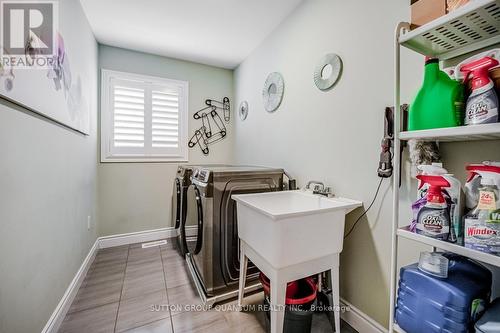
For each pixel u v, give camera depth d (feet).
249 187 5.84
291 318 4.03
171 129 9.84
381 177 4.15
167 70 9.71
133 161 9.18
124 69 8.95
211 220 5.36
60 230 4.71
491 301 2.68
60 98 4.63
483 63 2.22
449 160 3.26
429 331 2.52
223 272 5.49
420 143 3.37
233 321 4.76
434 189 2.58
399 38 2.83
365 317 4.44
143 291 5.82
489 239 2.11
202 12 6.63
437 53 3.16
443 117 2.50
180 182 8.04
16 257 3.14
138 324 4.65
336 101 5.12
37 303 3.71
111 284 6.13
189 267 6.88
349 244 4.82
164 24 7.22
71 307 5.15
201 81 10.42
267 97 7.83
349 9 4.76
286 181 6.84
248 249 4.77
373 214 4.32
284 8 6.43
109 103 8.71
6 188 2.93
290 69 6.68
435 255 2.70
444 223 2.48
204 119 10.53
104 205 8.72
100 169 8.65
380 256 4.20
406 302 2.78
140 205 9.34
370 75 4.34
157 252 8.25
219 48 8.87
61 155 4.80
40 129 3.86
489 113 2.14
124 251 8.30
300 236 3.82
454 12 2.32
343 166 4.97
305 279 4.77
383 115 4.12
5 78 2.84
